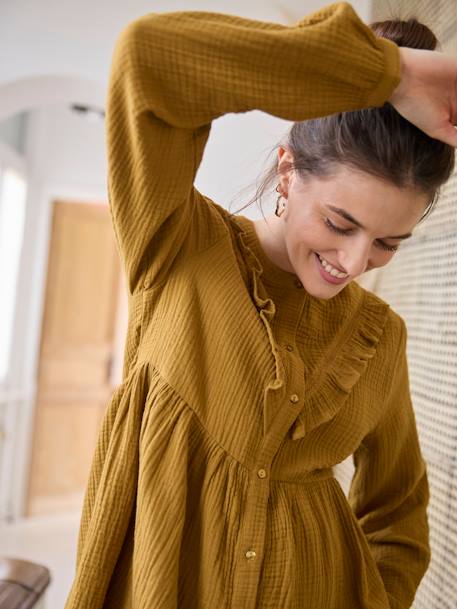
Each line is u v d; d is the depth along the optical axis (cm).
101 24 248
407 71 59
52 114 422
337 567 78
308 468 75
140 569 67
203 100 60
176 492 68
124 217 69
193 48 58
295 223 68
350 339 78
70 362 443
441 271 115
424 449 118
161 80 59
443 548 107
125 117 63
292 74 58
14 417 416
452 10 111
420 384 122
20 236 416
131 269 73
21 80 251
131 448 73
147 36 58
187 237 75
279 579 70
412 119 60
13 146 404
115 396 77
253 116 206
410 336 128
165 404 71
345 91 59
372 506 97
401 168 61
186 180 67
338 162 63
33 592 118
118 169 66
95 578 70
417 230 128
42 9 250
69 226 436
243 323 71
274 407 70
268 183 78
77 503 452
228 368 71
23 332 419
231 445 70
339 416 76
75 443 450
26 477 427
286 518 72
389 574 91
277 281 76
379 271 151
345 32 57
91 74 248
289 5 222
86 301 447
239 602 68
